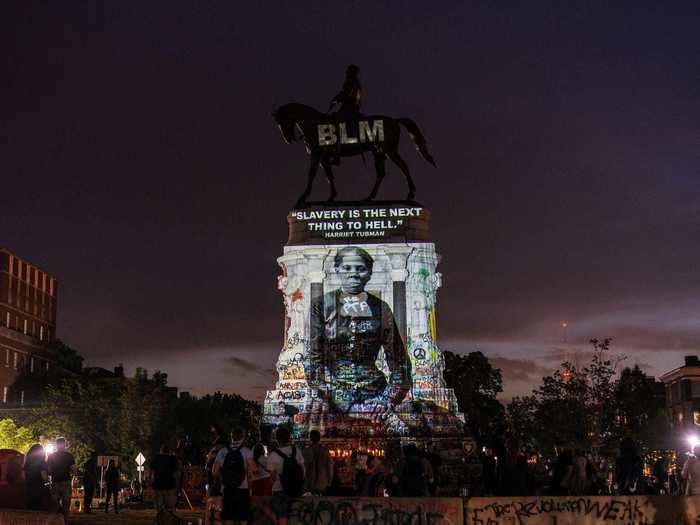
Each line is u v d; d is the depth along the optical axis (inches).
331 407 2049.7
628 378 3501.5
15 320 5339.6
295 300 2132.1
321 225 2159.2
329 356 2096.5
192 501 1784.0
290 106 2174.0
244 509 962.7
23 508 1165.7
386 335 2097.7
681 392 6013.8
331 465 1192.2
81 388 4264.3
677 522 1029.8
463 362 4084.6
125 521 1456.7
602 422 3024.1
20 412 4537.4
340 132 2153.1
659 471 1690.5
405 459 1179.3
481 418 3959.2
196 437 5073.8
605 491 1534.2
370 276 2126.0
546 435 3048.7
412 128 2146.9
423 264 2129.7
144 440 4072.3
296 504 999.6
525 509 1024.9
